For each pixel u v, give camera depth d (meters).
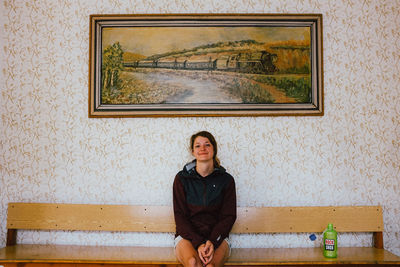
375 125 2.65
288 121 2.63
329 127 2.64
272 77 2.64
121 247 2.56
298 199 2.61
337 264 2.22
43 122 2.66
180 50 2.65
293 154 2.63
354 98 2.65
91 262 2.20
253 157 2.63
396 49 2.65
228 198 2.31
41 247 2.53
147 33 2.65
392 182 2.62
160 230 2.54
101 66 2.63
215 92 2.63
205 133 2.35
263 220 2.54
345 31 2.66
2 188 2.64
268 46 2.65
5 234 2.64
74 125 2.65
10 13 2.67
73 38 2.66
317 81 2.62
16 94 2.67
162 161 2.63
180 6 2.66
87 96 2.66
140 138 2.64
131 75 2.64
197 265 1.97
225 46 2.65
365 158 2.64
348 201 2.62
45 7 2.67
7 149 2.65
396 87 2.64
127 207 2.56
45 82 2.67
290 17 2.63
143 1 2.66
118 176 2.63
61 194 2.63
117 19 2.63
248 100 2.63
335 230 2.52
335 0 2.65
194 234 2.14
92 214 2.56
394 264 2.21
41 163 2.65
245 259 2.25
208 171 2.32
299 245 2.60
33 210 2.58
